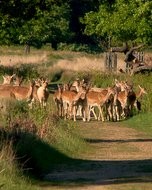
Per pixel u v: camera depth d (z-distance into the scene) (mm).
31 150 40406
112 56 110812
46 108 60688
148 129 64188
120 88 77688
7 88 70312
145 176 37781
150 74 89438
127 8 88438
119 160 44938
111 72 95500
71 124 58281
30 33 129625
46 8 58406
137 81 83625
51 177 37812
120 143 54312
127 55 97312
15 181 33594
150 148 51500
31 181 35688
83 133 60031
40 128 48406
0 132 41156
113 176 37938
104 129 63844
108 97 72000
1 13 60062
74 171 40094
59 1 57594
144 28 85562
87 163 43469
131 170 40125
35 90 71125
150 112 71125
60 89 71875
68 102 70938
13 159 35562
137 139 57000
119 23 89688
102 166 42031
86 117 71375
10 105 53219
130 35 93938
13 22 84125
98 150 50281
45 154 43188
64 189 34031
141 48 100250
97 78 92312
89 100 71750
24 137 41406
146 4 81812
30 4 58125
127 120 70875
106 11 93125
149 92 75688
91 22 99812
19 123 46531
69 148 48250
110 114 72438
